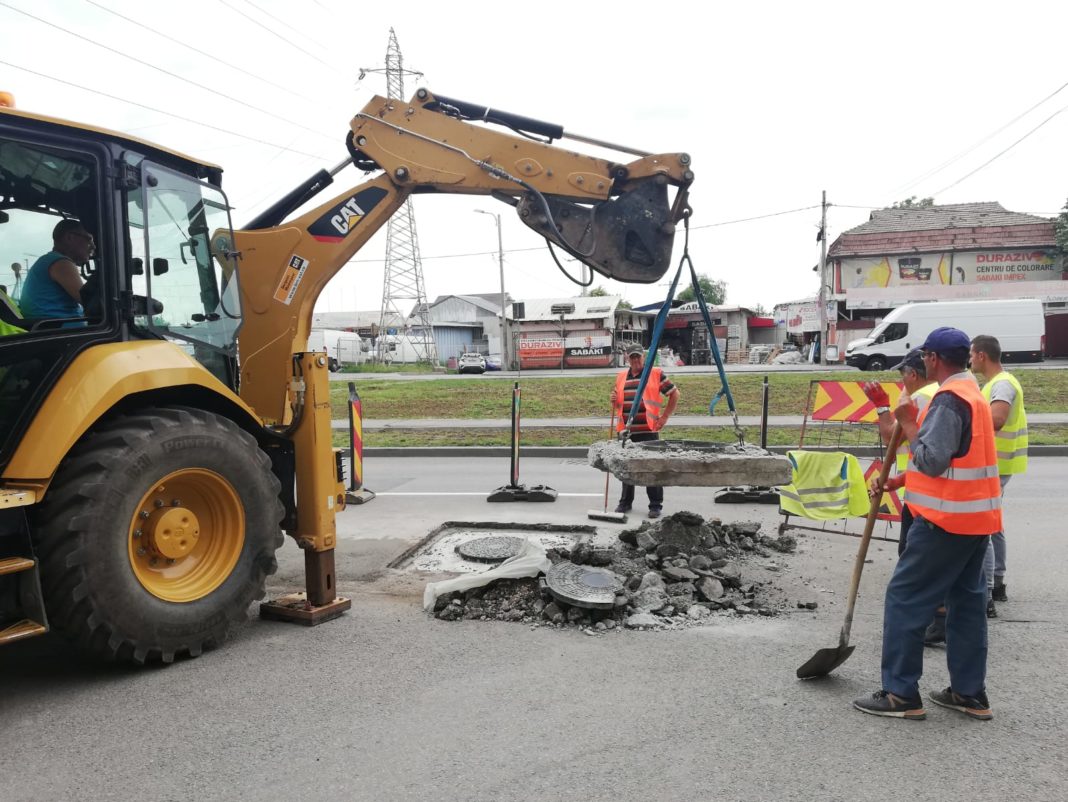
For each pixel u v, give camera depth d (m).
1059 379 20.36
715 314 50.59
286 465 4.96
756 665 4.09
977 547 3.39
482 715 3.49
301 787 2.89
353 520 7.90
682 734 3.30
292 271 5.36
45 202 4.06
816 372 26.55
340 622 4.83
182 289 4.71
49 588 3.71
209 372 4.94
